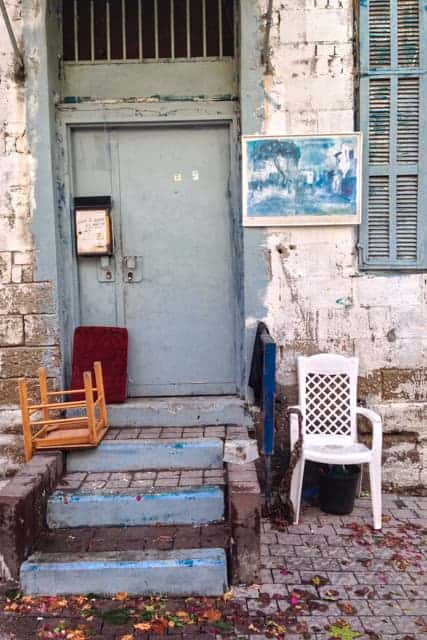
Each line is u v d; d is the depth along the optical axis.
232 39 4.93
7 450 4.77
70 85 4.93
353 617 3.26
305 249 4.74
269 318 4.77
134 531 3.87
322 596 3.44
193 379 5.04
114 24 4.93
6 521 3.52
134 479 4.18
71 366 4.94
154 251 5.00
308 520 4.36
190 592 3.45
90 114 4.84
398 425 4.80
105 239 4.85
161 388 5.05
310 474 4.71
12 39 4.42
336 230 4.74
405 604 3.37
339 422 4.61
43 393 4.37
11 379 4.76
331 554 3.88
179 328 5.04
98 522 3.93
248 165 4.68
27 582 3.44
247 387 4.80
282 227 4.73
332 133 4.65
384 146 4.72
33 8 4.57
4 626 3.21
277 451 4.77
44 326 4.73
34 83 4.61
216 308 5.02
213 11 4.93
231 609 3.32
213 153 4.96
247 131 4.68
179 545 3.70
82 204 4.87
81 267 4.99
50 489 3.99
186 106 4.85
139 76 4.92
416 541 4.05
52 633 3.15
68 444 4.21
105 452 4.30
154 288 5.01
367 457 4.20
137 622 3.22
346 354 4.79
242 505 3.52
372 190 4.74
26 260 4.71
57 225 4.77
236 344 5.00
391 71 4.66
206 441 4.37
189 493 3.94
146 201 4.99
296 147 4.66
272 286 4.75
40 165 4.65
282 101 4.66
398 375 4.79
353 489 4.40
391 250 4.75
